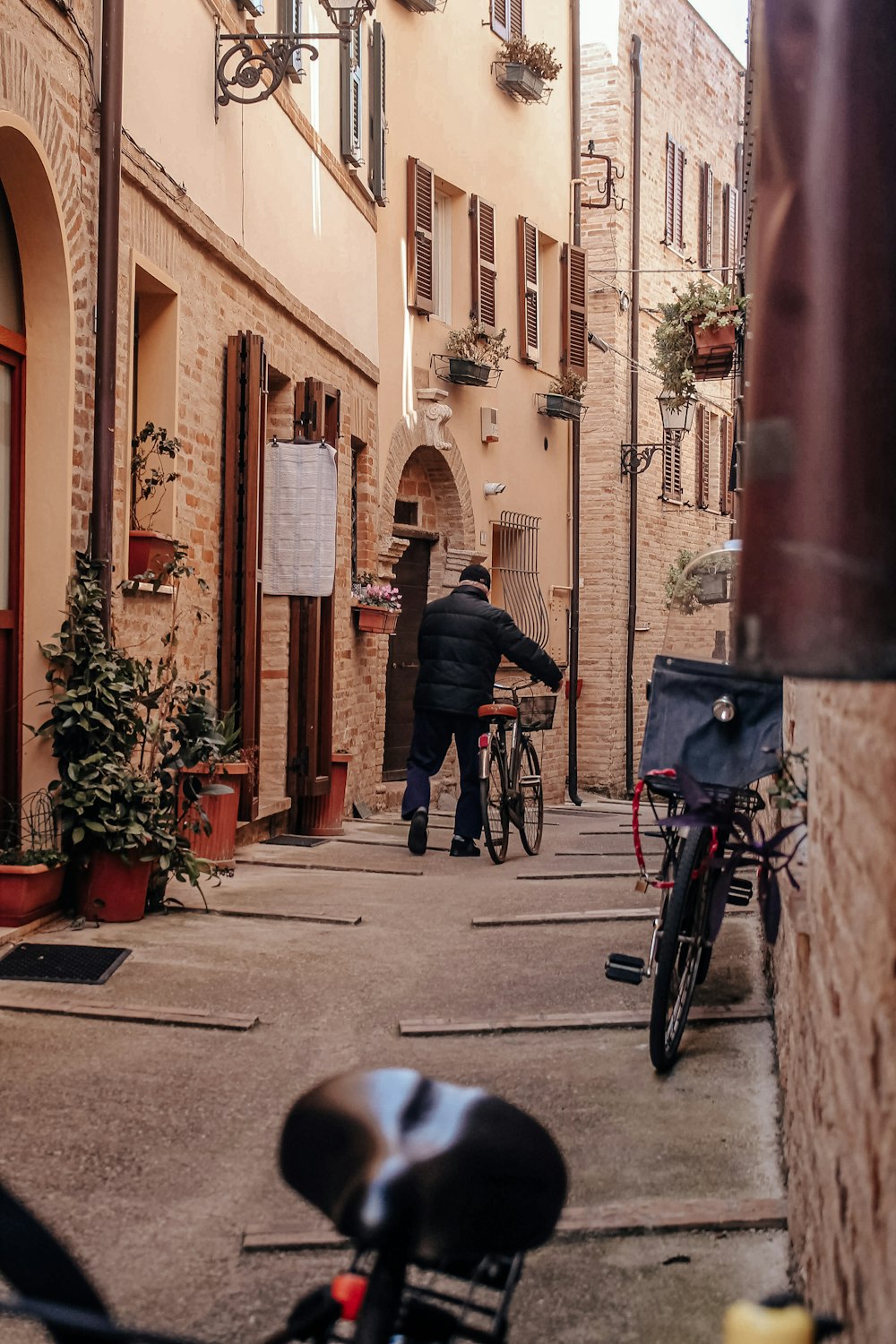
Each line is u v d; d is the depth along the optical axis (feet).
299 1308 4.52
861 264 4.31
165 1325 9.62
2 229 21.50
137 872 21.93
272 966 19.54
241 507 30.94
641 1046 16.16
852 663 4.00
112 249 23.27
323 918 22.75
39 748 21.93
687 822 13.85
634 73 69.77
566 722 64.85
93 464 23.17
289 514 34.27
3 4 19.48
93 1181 12.10
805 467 4.20
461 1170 4.43
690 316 42.65
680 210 76.95
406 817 32.45
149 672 23.30
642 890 16.21
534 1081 14.87
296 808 36.01
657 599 74.02
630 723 69.92
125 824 21.61
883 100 4.36
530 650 32.27
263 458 31.45
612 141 68.23
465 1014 17.39
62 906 22.06
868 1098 5.68
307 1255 10.81
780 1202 11.57
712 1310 9.92
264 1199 11.84
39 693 22.00
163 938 20.92
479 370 50.78
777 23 4.51
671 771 15.60
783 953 13.94
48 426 22.21
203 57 29.14
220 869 25.89
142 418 27.35
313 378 36.04
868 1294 5.42
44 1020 16.66
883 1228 5.06
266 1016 17.19
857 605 4.03
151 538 25.36
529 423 58.44
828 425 4.22
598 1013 17.26
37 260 21.91
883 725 5.50
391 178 46.78
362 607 41.75
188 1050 15.76
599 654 67.92
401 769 49.98
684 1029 15.83
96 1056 15.38
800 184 4.40
